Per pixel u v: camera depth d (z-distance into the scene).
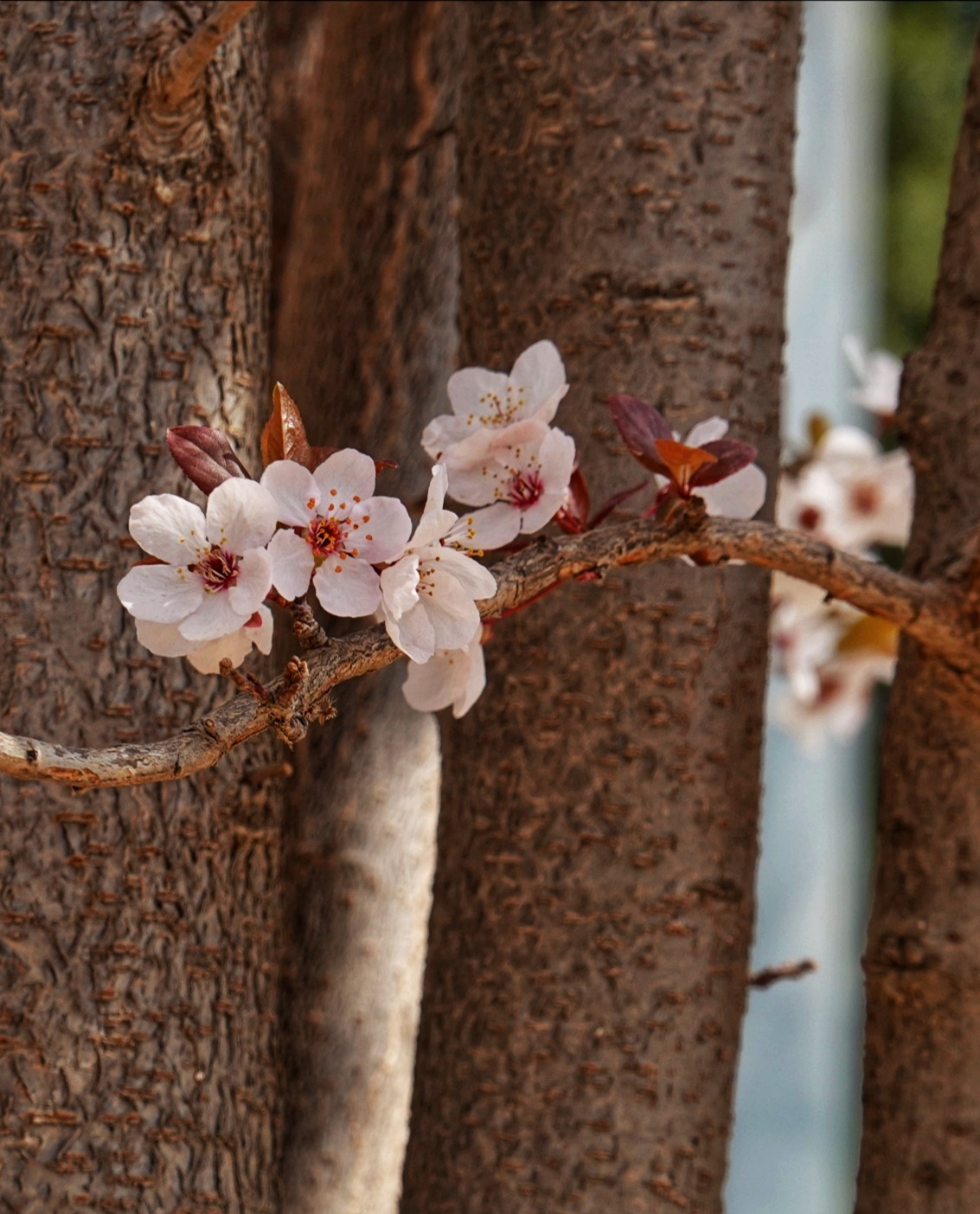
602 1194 1.06
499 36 1.09
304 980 1.14
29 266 1.03
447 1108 1.07
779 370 1.10
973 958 1.06
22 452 1.02
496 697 1.08
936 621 1.03
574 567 0.97
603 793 1.07
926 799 1.07
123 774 0.92
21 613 1.02
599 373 1.08
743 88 1.09
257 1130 1.03
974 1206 1.05
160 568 0.93
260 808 1.04
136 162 1.03
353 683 1.17
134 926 1.02
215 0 1.04
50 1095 1.01
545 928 1.07
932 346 1.08
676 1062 1.07
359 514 0.94
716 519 0.99
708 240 1.08
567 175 1.08
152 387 1.03
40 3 1.03
